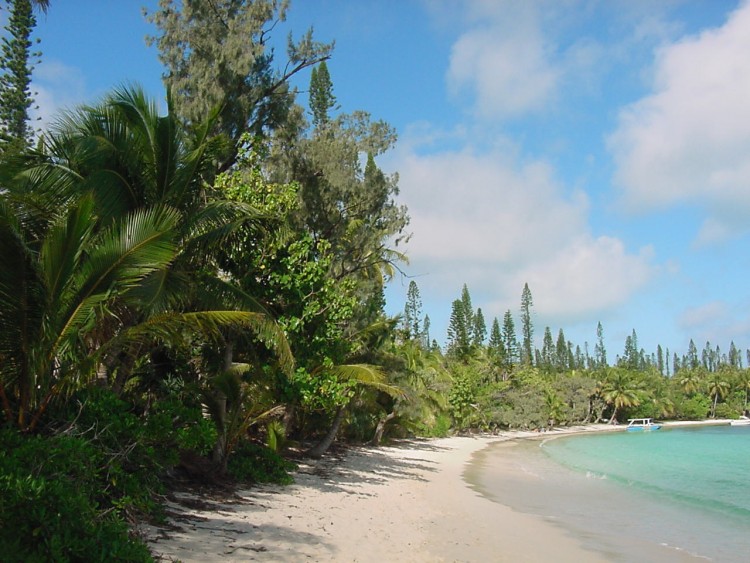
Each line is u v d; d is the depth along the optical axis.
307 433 28.81
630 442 56.41
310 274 14.71
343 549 9.70
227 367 14.86
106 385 11.06
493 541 12.38
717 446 50.78
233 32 16.95
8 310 7.57
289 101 18.31
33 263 7.42
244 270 14.22
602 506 19.02
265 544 9.03
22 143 11.90
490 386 62.34
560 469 30.75
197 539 8.57
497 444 49.00
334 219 19.97
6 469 6.25
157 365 14.76
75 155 10.80
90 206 8.10
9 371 8.03
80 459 7.32
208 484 13.31
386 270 26.36
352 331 23.06
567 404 84.31
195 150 12.24
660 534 14.72
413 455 33.06
